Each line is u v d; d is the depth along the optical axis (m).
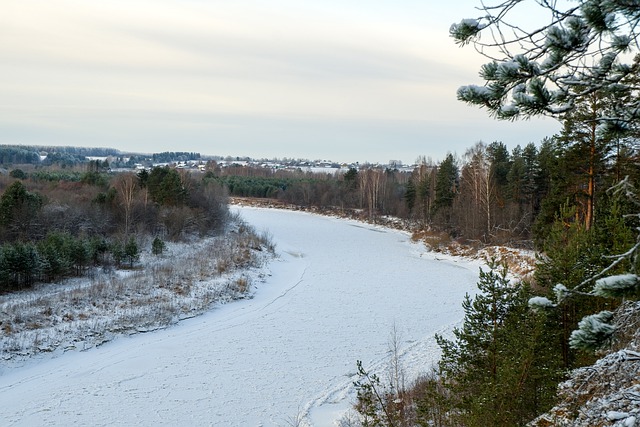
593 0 3.24
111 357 21.61
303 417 16.50
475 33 3.68
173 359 21.77
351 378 19.88
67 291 28.09
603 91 4.02
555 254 12.55
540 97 3.63
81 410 16.95
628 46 3.48
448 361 12.08
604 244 13.96
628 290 3.51
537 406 9.28
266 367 21.06
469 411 9.76
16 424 15.94
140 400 17.83
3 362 19.72
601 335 3.65
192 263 36.34
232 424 16.22
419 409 11.38
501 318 11.24
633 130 4.04
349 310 29.83
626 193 5.11
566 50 3.54
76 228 39.62
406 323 27.31
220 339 24.48
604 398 6.91
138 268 34.75
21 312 23.53
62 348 21.62
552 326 11.28
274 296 32.78
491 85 3.85
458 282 37.31
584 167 24.67
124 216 43.28
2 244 33.03
